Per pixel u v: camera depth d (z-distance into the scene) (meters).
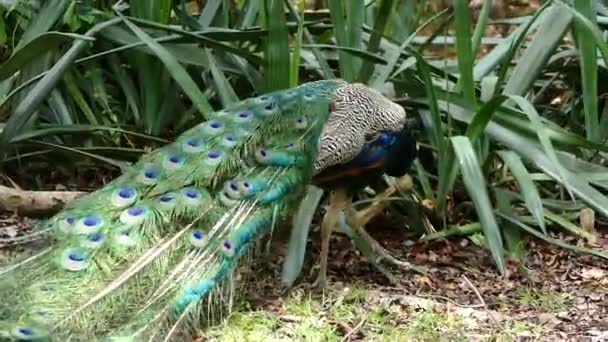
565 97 11.15
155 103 10.34
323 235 8.05
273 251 8.69
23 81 10.19
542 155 9.18
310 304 7.79
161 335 6.39
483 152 9.59
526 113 8.67
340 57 9.75
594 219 9.68
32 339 5.88
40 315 6.11
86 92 10.63
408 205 9.46
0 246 7.34
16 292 6.30
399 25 10.75
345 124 7.98
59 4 10.12
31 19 10.41
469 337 7.39
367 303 7.89
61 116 10.34
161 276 6.73
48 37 9.41
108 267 6.64
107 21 10.03
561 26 9.82
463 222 9.62
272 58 9.27
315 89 8.21
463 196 9.88
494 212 9.27
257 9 10.66
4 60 11.11
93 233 6.84
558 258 9.06
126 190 7.22
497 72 11.10
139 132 10.45
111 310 6.36
